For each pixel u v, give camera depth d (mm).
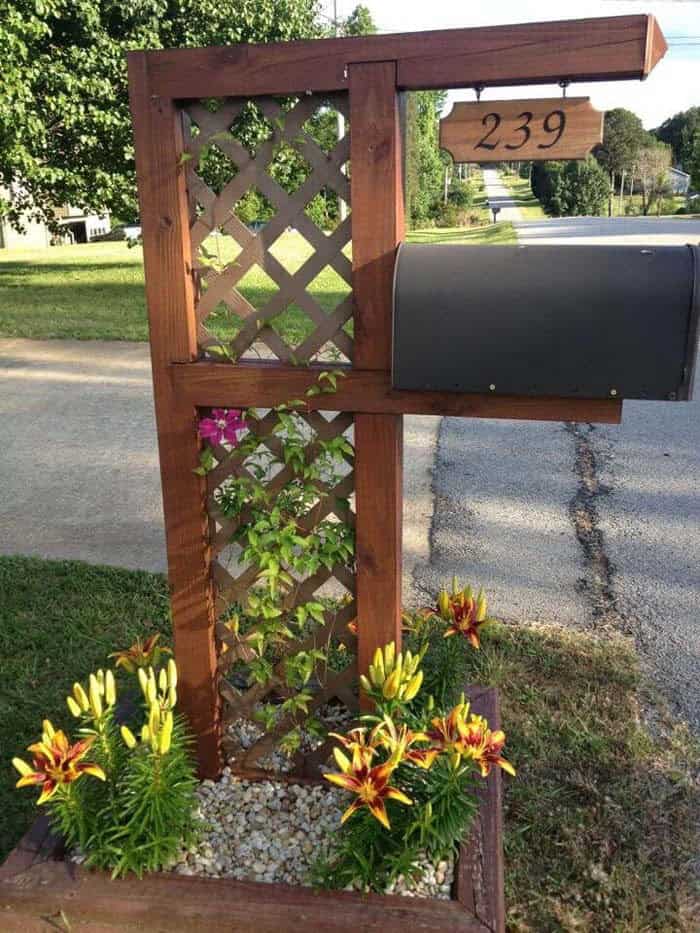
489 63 1814
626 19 1728
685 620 3723
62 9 10781
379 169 1930
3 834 2498
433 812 2037
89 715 2182
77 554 4398
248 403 2156
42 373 8258
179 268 2109
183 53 1958
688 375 1822
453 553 4402
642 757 2801
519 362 1879
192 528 2279
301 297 2094
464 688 2861
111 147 12094
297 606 2322
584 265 1838
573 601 3900
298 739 2373
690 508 4988
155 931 1992
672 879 2338
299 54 1901
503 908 2043
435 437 6379
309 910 1977
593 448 6105
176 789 2162
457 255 1907
